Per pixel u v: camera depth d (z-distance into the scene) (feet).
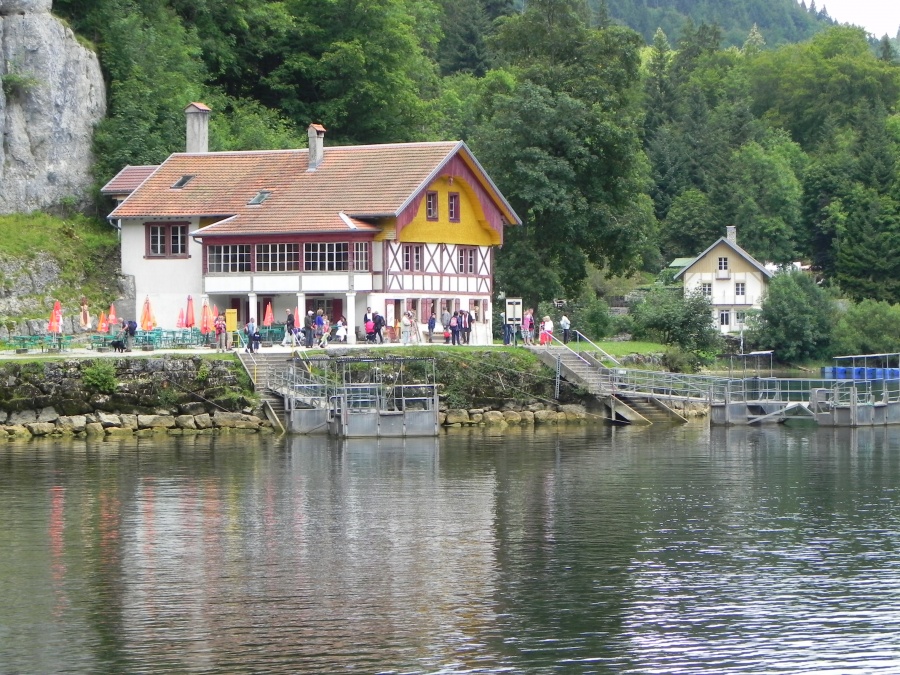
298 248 280.31
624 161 336.29
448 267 295.48
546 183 323.16
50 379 231.30
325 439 229.86
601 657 103.55
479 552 135.95
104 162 333.42
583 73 340.80
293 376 239.71
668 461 204.95
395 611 114.83
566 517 154.81
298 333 265.54
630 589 121.80
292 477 183.42
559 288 335.67
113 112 342.85
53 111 323.16
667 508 161.38
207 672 100.17
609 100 336.70
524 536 143.84
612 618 113.09
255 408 240.12
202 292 286.25
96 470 189.16
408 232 284.41
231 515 155.22
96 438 227.40
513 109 328.90
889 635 108.58
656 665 101.96
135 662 102.22
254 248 282.77
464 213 298.97
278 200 287.48
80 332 294.66
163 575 126.62
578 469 194.08
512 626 110.83
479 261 304.71
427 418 237.04
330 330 274.36
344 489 173.47
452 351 261.65
